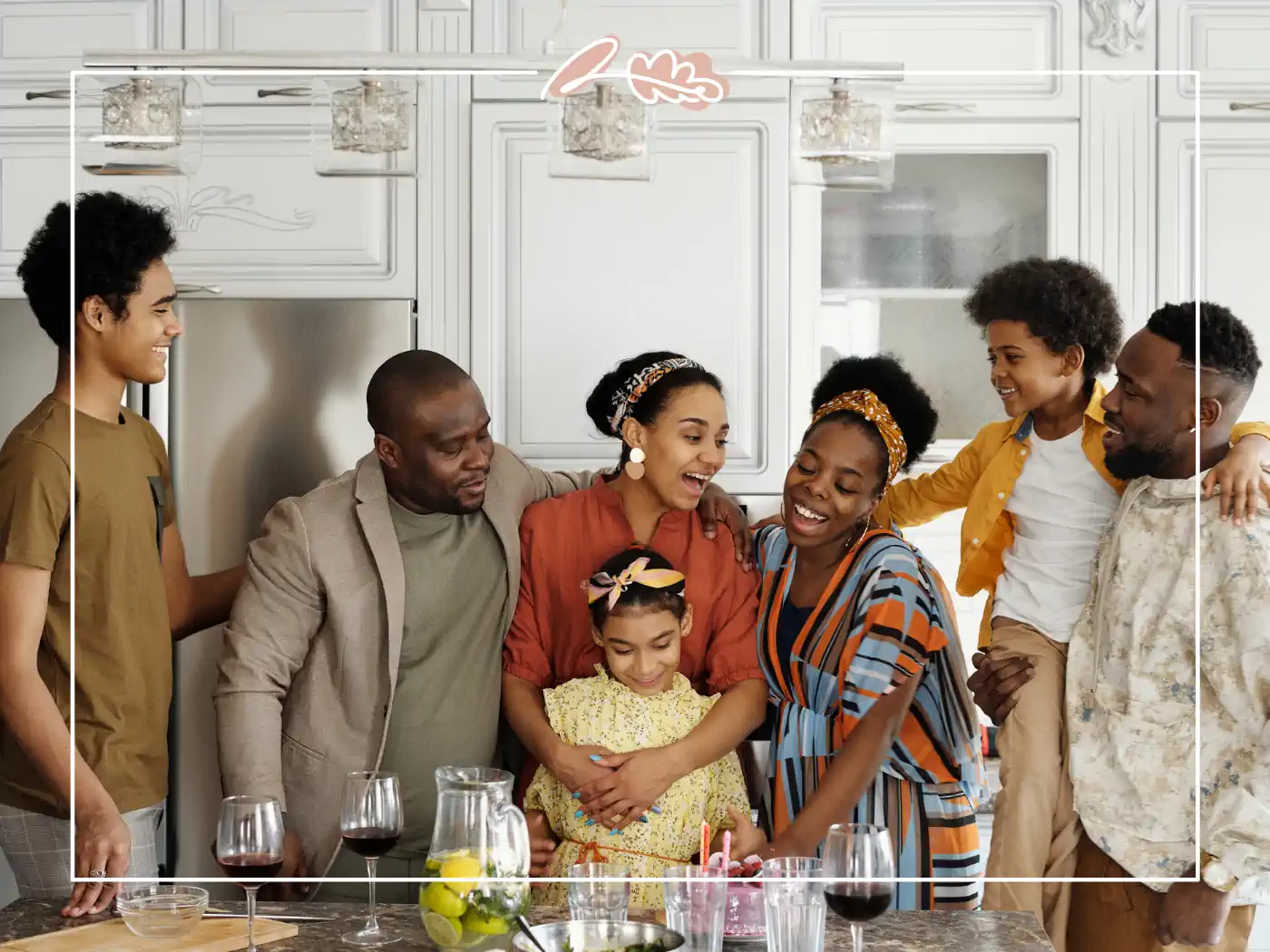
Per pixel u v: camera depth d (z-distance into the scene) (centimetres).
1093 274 249
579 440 251
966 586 243
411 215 252
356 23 255
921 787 239
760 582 244
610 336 252
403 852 239
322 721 241
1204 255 250
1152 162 251
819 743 239
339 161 202
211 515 246
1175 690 227
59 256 245
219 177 249
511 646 242
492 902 153
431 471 246
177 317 247
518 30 255
